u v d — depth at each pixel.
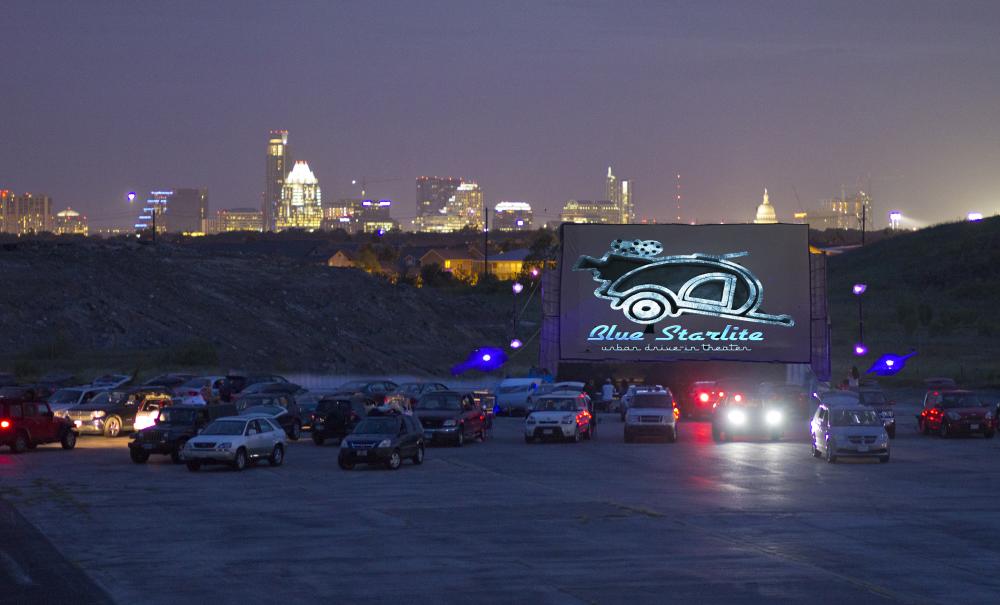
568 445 39.53
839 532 20.11
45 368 69.50
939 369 73.06
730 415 41.50
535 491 26.30
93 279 89.69
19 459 34.75
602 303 52.56
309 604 14.54
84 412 44.06
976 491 26.02
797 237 51.88
